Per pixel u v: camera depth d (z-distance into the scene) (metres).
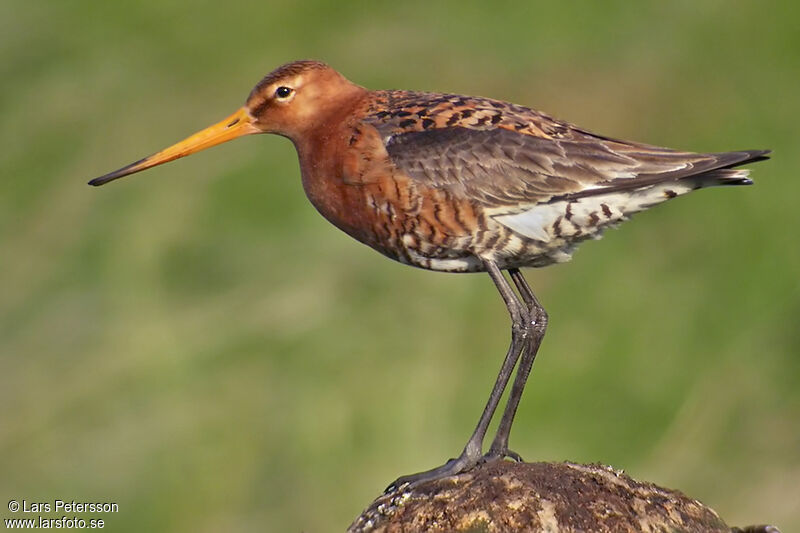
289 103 11.51
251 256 17.44
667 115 19.09
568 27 20.42
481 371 15.91
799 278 16.70
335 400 15.72
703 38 19.94
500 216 10.91
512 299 10.92
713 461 15.52
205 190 18.25
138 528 15.52
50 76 20.48
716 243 17.16
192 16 21.16
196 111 19.69
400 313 16.44
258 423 15.77
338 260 17.09
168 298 17.20
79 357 16.84
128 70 20.53
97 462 15.93
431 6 21.00
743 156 10.76
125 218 18.16
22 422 16.36
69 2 21.53
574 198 10.88
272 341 16.33
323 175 11.27
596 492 9.20
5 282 17.84
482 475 9.38
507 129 11.00
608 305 16.66
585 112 19.20
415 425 15.45
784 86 19.05
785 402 15.80
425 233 10.98
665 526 9.04
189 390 16.19
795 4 19.80
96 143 19.30
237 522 15.30
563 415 15.77
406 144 10.94
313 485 15.34
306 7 21.06
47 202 18.69
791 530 14.91
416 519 9.16
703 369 16.11
